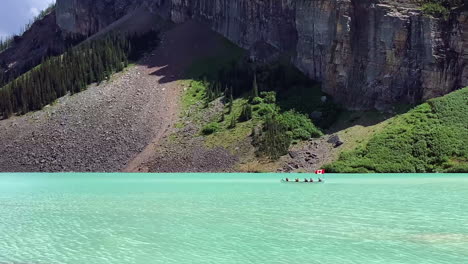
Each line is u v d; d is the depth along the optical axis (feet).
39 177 353.92
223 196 201.67
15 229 132.26
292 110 447.01
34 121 485.56
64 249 110.22
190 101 499.10
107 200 193.16
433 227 128.36
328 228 128.57
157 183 278.87
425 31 422.82
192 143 420.36
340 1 462.60
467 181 256.73
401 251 104.68
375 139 370.32
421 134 360.69
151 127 458.91
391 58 429.38
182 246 111.45
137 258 102.32
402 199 184.03
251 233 123.44
